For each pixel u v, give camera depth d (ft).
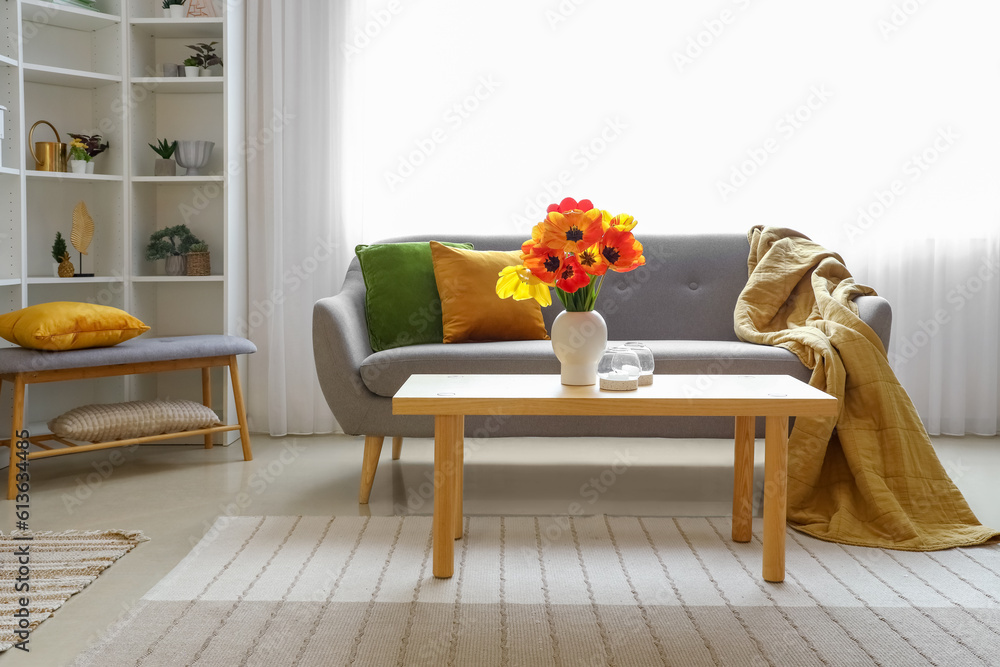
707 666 4.51
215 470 9.14
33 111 10.53
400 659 4.59
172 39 11.35
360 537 6.75
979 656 4.62
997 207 10.88
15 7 9.32
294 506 7.72
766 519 5.77
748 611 5.26
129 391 10.84
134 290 10.82
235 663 4.53
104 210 10.83
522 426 8.00
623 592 5.59
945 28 10.83
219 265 11.37
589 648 4.73
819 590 5.62
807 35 10.94
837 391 7.41
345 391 7.98
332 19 10.84
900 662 4.55
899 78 10.87
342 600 5.42
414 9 11.09
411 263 9.40
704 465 9.46
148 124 11.12
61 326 8.14
